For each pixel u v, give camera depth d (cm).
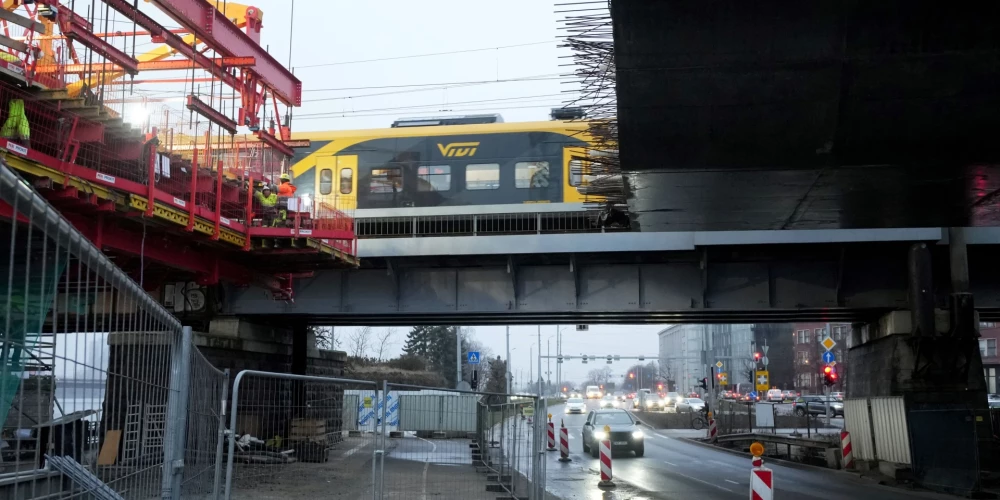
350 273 2683
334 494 861
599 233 2461
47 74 1591
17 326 356
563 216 2664
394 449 1033
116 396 466
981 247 2377
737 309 2538
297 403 841
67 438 399
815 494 1848
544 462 1416
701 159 1395
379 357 10050
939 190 1583
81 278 419
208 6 2000
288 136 2433
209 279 2097
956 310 2273
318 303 2677
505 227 2680
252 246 2089
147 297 505
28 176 1357
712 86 1198
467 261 2614
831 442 2592
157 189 1666
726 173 1466
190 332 602
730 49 1122
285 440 823
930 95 1209
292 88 2466
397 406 1082
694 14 1065
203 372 704
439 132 2845
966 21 1071
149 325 529
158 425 549
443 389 1120
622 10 1058
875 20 1075
